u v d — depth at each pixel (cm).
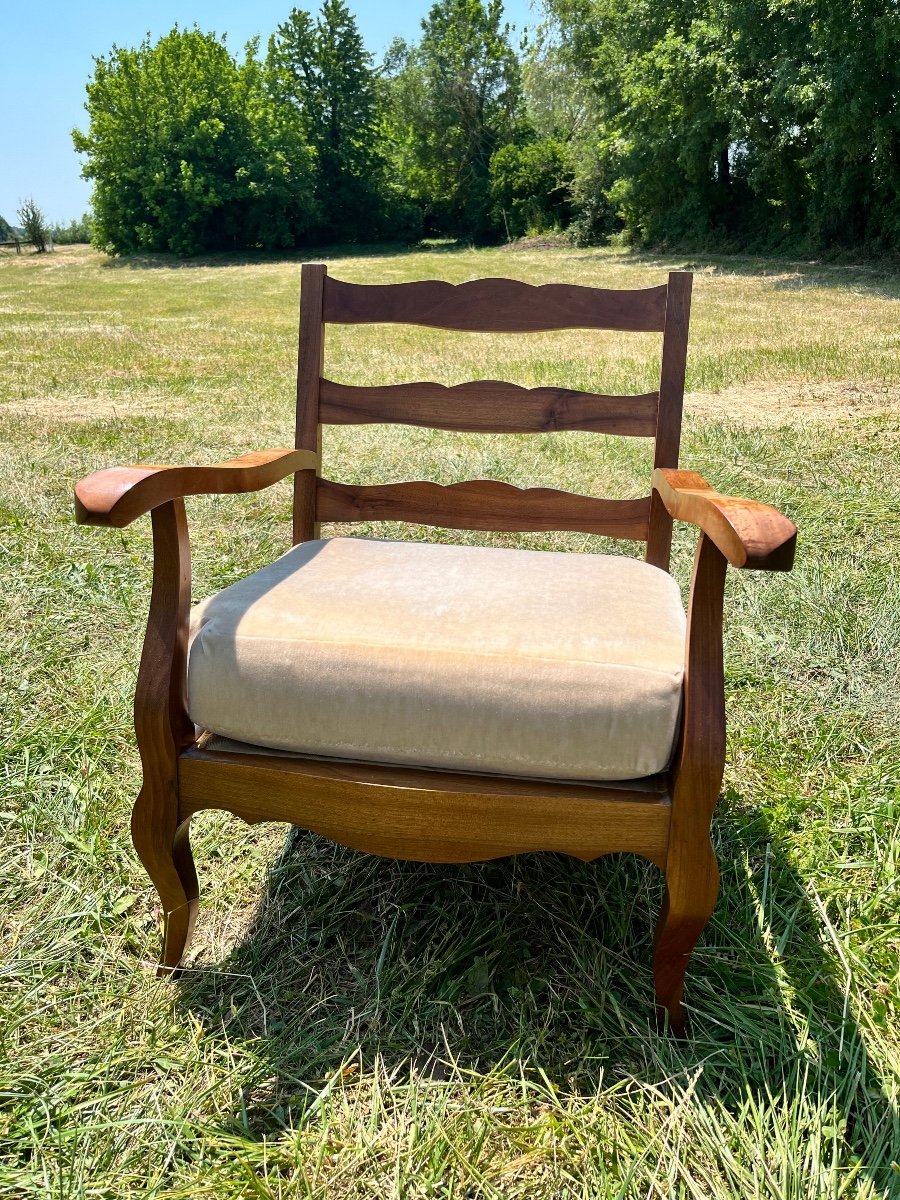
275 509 382
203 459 452
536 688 122
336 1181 113
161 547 129
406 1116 122
